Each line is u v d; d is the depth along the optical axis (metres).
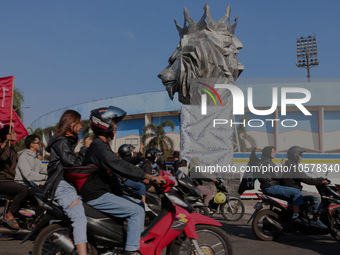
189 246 3.92
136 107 65.25
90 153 3.57
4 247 5.53
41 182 6.44
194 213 3.97
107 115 3.62
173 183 3.65
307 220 6.30
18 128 8.42
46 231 3.88
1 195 5.96
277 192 6.39
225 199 9.35
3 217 5.91
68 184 3.69
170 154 49.66
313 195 6.33
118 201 3.59
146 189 6.85
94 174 3.59
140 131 68.81
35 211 5.88
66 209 3.56
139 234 3.58
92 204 3.59
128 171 3.47
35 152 6.44
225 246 3.89
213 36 14.62
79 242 3.48
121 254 3.71
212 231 3.92
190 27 15.10
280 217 6.42
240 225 8.62
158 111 62.62
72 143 3.84
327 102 36.03
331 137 35.91
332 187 6.38
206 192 9.47
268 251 5.55
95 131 3.66
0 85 8.35
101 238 3.59
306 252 5.50
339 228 6.34
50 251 3.89
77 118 3.85
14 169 6.19
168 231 3.68
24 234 6.47
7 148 6.20
